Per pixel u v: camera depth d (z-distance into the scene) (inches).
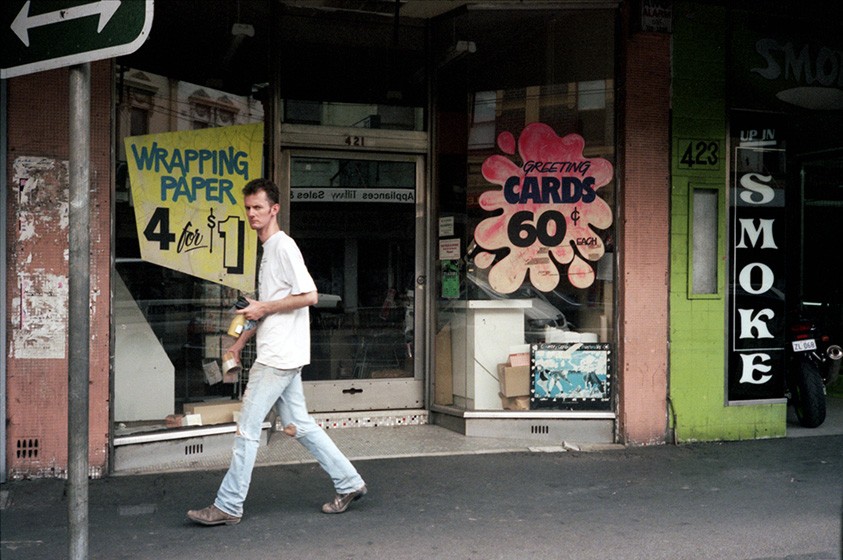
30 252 235.8
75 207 128.1
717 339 295.6
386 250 309.7
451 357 307.7
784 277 305.4
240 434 196.7
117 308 254.1
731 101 295.7
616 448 282.4
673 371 290.5
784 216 305.9
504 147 299.0
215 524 196.2
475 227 301.7
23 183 235.0
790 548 184.1
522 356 297.7
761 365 302.8
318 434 204.5
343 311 305.3
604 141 291.7
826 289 431.5
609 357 291.9
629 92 284.5
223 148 276.4
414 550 181.2
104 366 242.8
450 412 301.6
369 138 302.2
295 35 293.6
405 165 311.0
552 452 274.7
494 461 261.6
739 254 300.7
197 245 269.9
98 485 231.9
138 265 258.5
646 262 287.6
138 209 258.5
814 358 327.0
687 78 291.1
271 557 176.2
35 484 231.6
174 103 266.2
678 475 247.3
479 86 301.7
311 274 301.9
